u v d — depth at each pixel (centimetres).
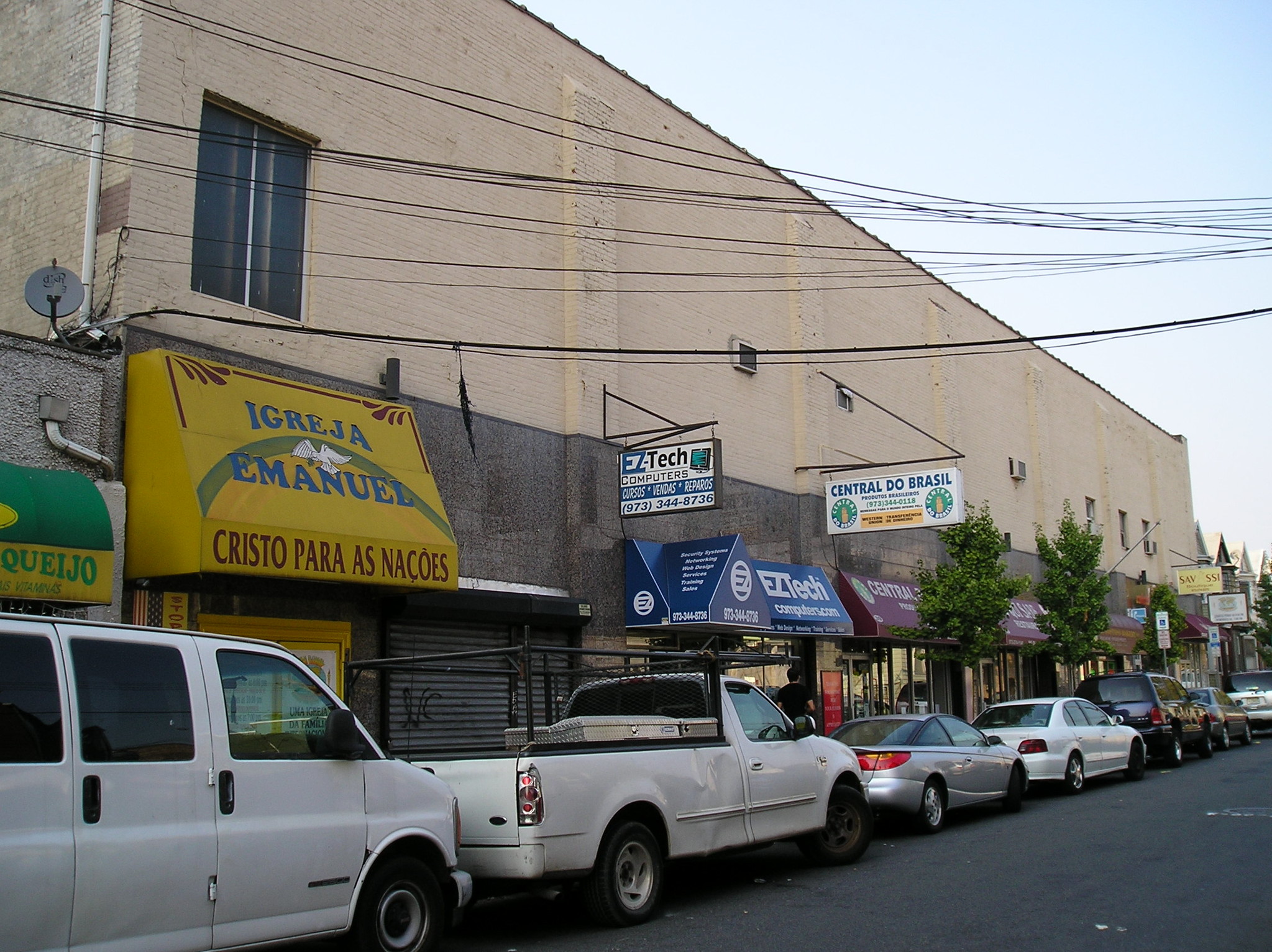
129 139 1163
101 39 1201
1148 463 4450
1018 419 3303
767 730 1043
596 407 1694
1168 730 2167
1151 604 3912
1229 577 6106
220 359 1208
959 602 2139
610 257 1772
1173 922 811
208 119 1262
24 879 509
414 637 1365
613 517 1695
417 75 1502
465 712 1398
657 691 1008
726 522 1975
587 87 1800
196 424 1086
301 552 1100
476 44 1602
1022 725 1762
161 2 1209
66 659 557
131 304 1136
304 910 631
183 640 616
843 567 2286
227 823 600
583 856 807
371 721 1274
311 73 1362
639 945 783
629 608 1680
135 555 1055
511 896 999
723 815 942
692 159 2033
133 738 572
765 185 2230
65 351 1056
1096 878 984
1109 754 1836
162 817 571
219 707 618
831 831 1116
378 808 688
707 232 2045
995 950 743
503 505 1520
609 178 1806
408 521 1238
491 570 1484
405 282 1440
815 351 1761
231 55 1276
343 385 1337
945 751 1377
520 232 1625
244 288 1274
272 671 662
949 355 2878
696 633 1811
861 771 1160
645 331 1866
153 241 1166
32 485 924
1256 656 6147
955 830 1348
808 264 2319
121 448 1095
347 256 1373
